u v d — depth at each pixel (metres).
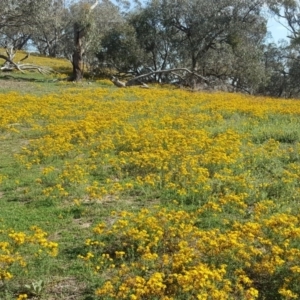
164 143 12.58
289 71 47.19
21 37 57.41
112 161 11.01
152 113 17.62
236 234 6.62
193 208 8.61
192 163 10.35
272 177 10.23
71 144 13.02
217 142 12.32
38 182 10.16
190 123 15.58
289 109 19.48
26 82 29.73
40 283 6.19
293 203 8.70
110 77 38.56
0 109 18.11
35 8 34.44
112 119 15.83
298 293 5.86
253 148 12.25
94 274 6.41
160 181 9.82
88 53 37.56
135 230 6.96
